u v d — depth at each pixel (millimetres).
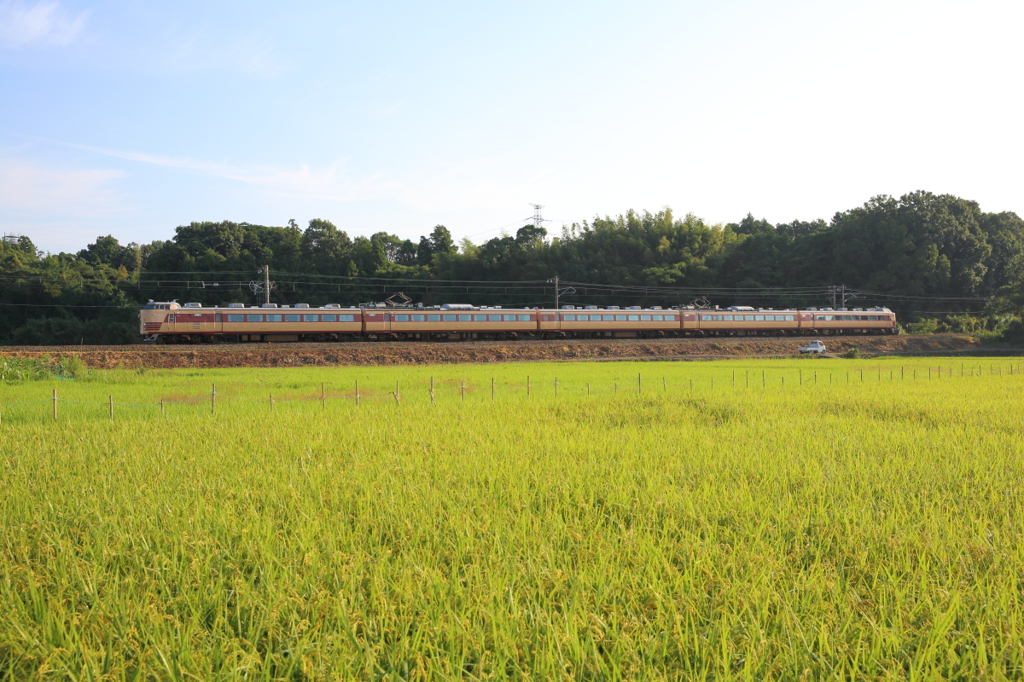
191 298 92250
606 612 6004
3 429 15859
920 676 5035
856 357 60406
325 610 5867
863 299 97062
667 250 103250
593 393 25438
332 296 98375
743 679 4852
